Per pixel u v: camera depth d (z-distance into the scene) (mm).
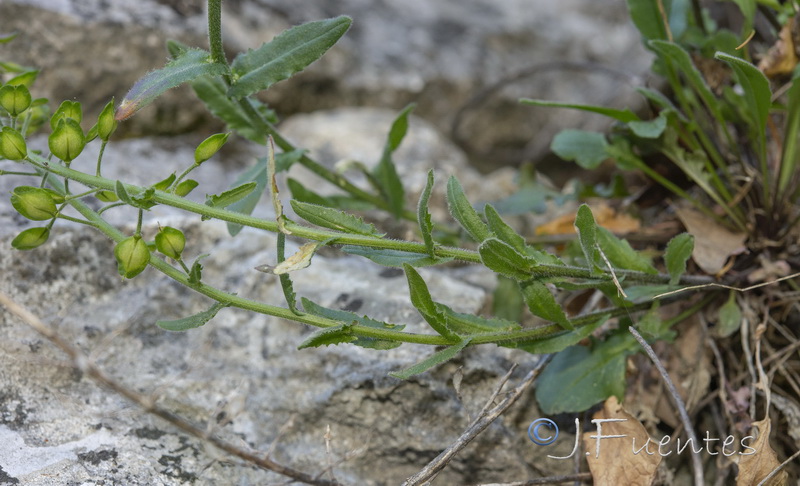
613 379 357
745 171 384
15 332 367
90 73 447
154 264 327
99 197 333
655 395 372
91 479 343
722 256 375
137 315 379
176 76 333
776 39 398
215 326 382
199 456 355
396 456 368
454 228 424
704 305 377
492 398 344
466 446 354
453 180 339
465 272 414
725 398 364
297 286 390
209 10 335
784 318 378
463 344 335
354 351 372
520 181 425
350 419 368
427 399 367
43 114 364
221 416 366
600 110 373
